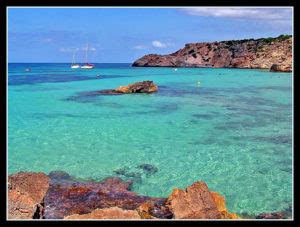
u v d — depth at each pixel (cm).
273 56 11225
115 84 5588
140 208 1010
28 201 927
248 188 1302
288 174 1443
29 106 3194
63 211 1041
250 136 2072
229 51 12744
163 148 1831
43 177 1076
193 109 3048
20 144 1905
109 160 1631
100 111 2958
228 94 4138
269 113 2827
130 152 1762
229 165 1559
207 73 8850
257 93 4206
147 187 1301
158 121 2531
